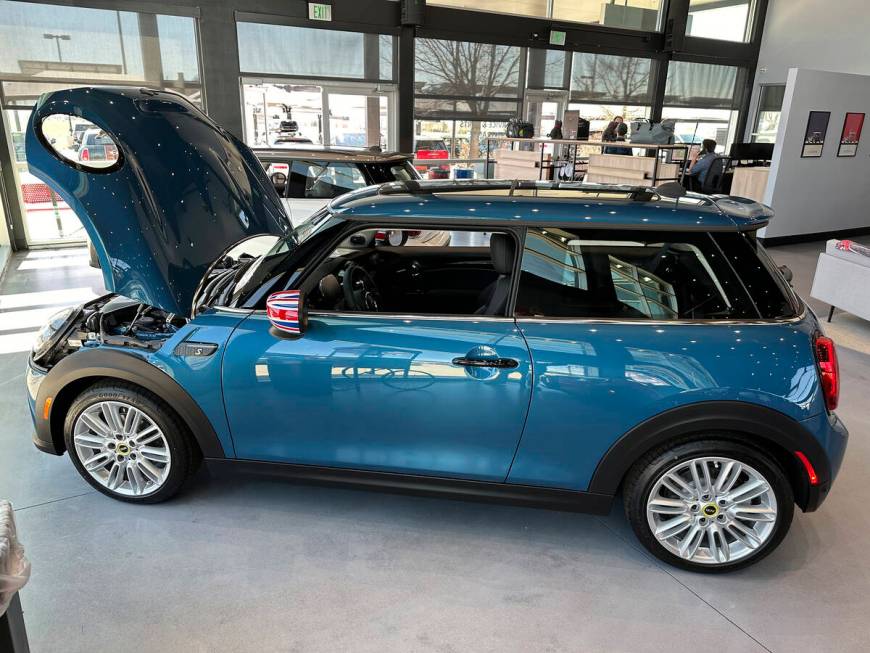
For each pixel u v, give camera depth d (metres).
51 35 7.51
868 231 10.05
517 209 2.21
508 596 2.21
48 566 2.29
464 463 2.30
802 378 2.07
